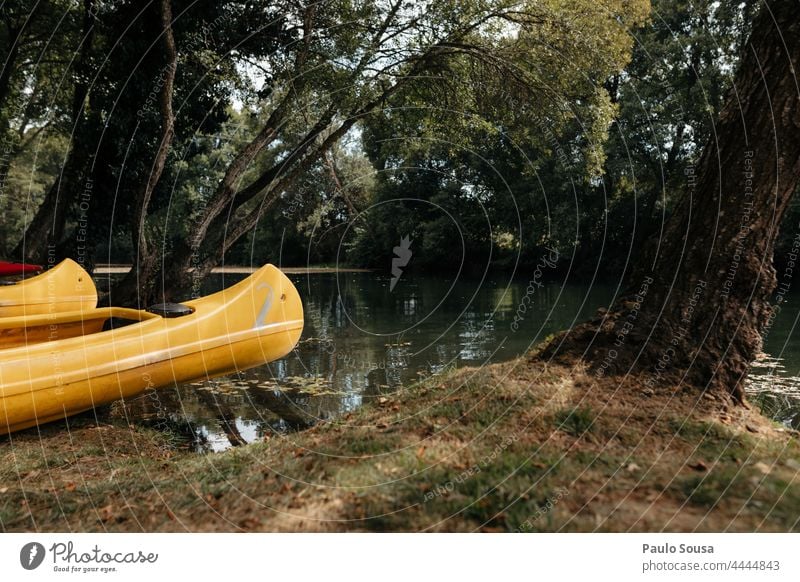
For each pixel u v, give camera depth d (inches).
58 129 580.4
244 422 198.7
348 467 108.3
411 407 140.2
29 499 114.9
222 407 215.2
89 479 129.5
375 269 1184.8
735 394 136.3
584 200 874.8
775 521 81.3
